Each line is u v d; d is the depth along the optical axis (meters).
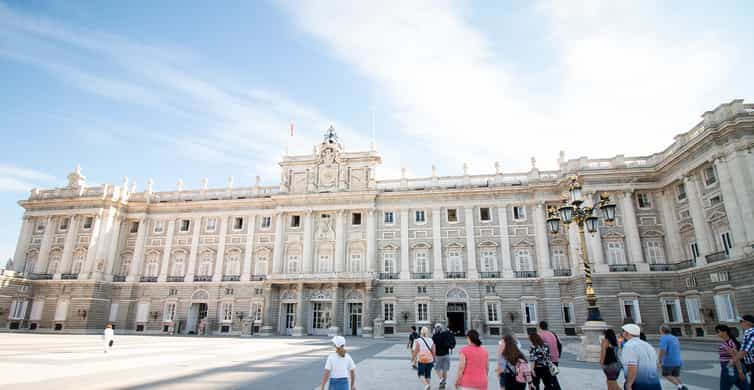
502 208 51.62
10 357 22.41
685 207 43.59
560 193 49.66
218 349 29.98
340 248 53.19
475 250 50.91
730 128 35.88
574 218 24.20
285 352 27.86
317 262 53.75
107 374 17.12
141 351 27.55
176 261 57.69
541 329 13.61
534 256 49.59
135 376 16.73
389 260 52.59
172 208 59.69
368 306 49.28
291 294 52.50
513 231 50.81
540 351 11.20
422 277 50.88
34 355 23.61
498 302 48.41
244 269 55.34
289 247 54.94
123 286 56.78
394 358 24.69
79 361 21.20
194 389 14.27
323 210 55.00
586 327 22.77
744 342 10.46
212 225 58.62
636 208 47.06
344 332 50.06
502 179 52.94
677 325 42.19
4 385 14.23
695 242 42.62
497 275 49.59
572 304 46.59
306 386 15.12
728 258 36.44
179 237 58.59
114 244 58.03
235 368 19.59
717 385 15.24
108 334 26.44
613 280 43.97
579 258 46.22
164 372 18.02
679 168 43.03
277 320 52.06
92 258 56.09
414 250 52.34
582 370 18.86
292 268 54.25
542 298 47.69
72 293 54.94
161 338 43.38
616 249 46.06
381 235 53.59
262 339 42.91
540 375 11.03
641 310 42.94
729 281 36.34
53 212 59.22
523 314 47.59
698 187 40.81
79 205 58.69
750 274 34.03
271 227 56.81
